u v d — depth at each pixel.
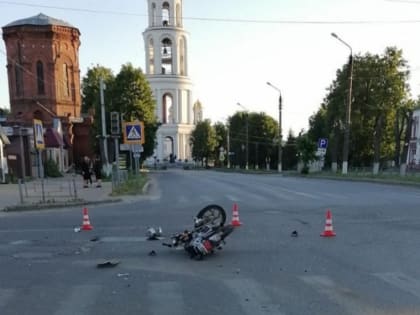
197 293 5.04
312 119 70.94
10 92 40.72
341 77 37.72
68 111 42.53
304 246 7.48
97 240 8.32
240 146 78.69
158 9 83.00
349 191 18.67
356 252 6.98
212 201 15.01
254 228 9.28
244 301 4.73
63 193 18.06
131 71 42.56
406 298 4.79
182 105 87.12
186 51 86.62
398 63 36.41
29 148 32.59
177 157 86.19
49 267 6.36
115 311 4.48
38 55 40.38
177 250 7.34
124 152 39.25
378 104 36.41
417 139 54.09
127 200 15.94
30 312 4.51
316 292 5.02
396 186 21.75
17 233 9.29
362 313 4.35
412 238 8.05
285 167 77.38
